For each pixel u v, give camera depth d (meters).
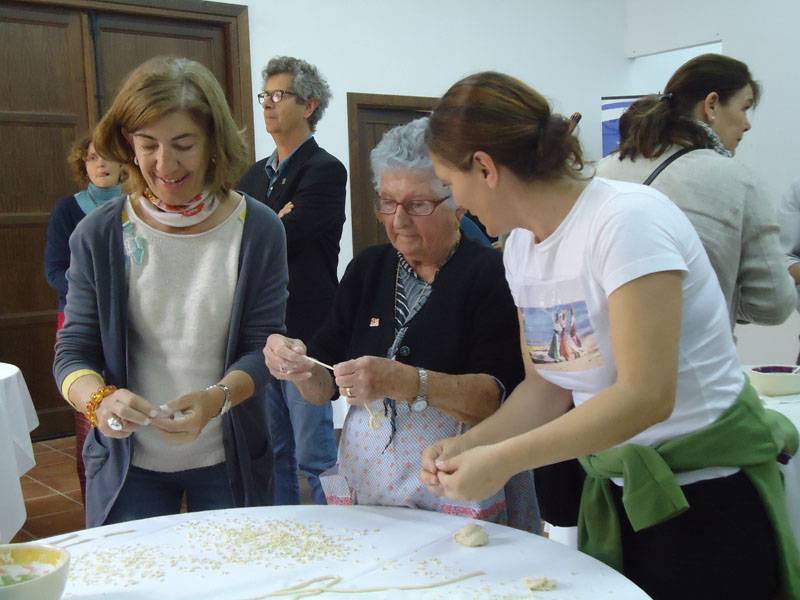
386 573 1.16
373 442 1.50
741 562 1.18
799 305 3.13
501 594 1.08
